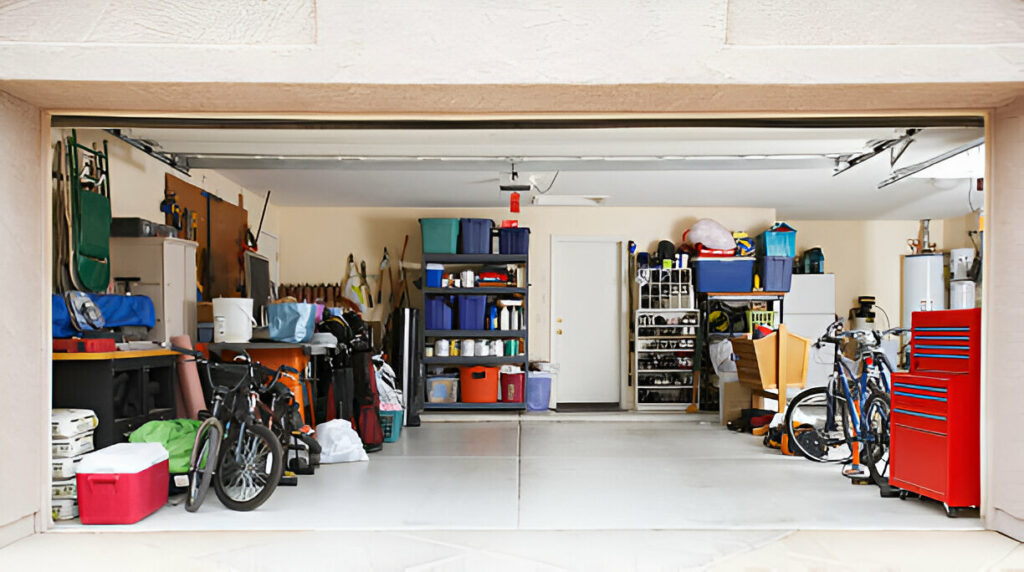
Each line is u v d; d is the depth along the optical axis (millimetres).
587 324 10602
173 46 3746
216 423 4633
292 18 3764
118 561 3625
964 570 3504
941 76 3762
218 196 8219
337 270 10539
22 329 3990
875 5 3762
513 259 9930
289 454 5914
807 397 6621
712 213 10523
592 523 4344
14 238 3938
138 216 6340
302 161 7320
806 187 8953
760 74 3777
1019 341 3998
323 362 6852
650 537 4059
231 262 8523
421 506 4758
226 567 3559
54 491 4387
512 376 9773
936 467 4539
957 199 9766
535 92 3904
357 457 6402
